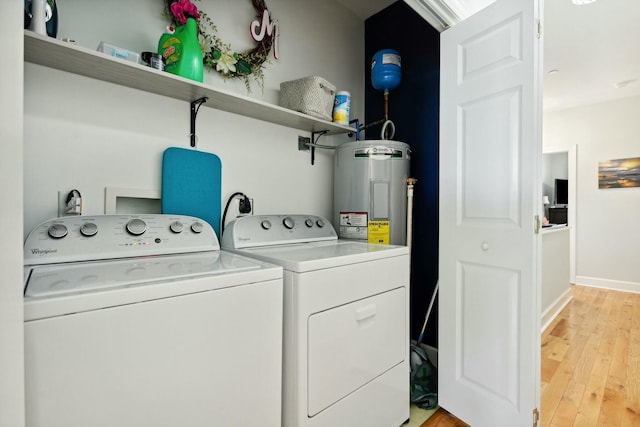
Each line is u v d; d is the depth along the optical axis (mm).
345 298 1233
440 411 1679
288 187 2021
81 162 1277
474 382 1503
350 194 2018
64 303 676
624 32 2588
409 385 1602
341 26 2381
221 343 910
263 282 1007
